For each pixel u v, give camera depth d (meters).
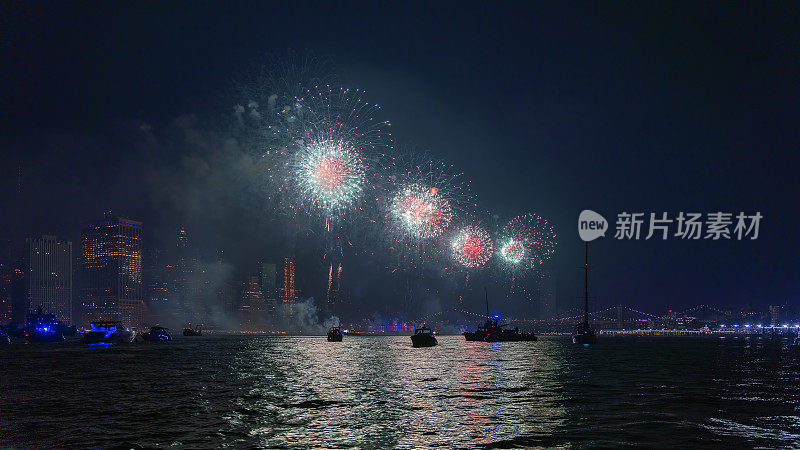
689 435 30.95
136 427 33.41
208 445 28.94
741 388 51.84
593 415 37.12
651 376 63.66
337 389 51.41
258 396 46.72
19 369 74.81
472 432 31.86
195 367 77.88
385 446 28.66
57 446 28.75
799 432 31.72
